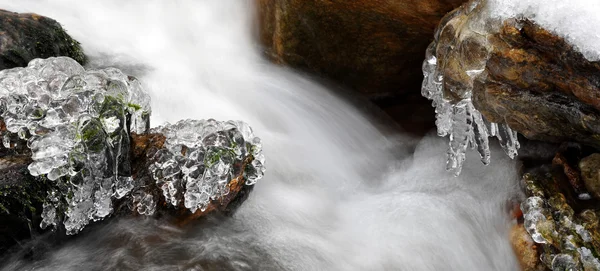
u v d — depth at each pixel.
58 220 2.74
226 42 5.47
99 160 2.67
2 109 2.67
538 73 2.53
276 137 4.17
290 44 4.93
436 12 3.71
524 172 3.30
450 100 3.04
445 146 4.14
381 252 3.09
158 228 2.89
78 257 2.75
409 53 4.54
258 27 5.24
